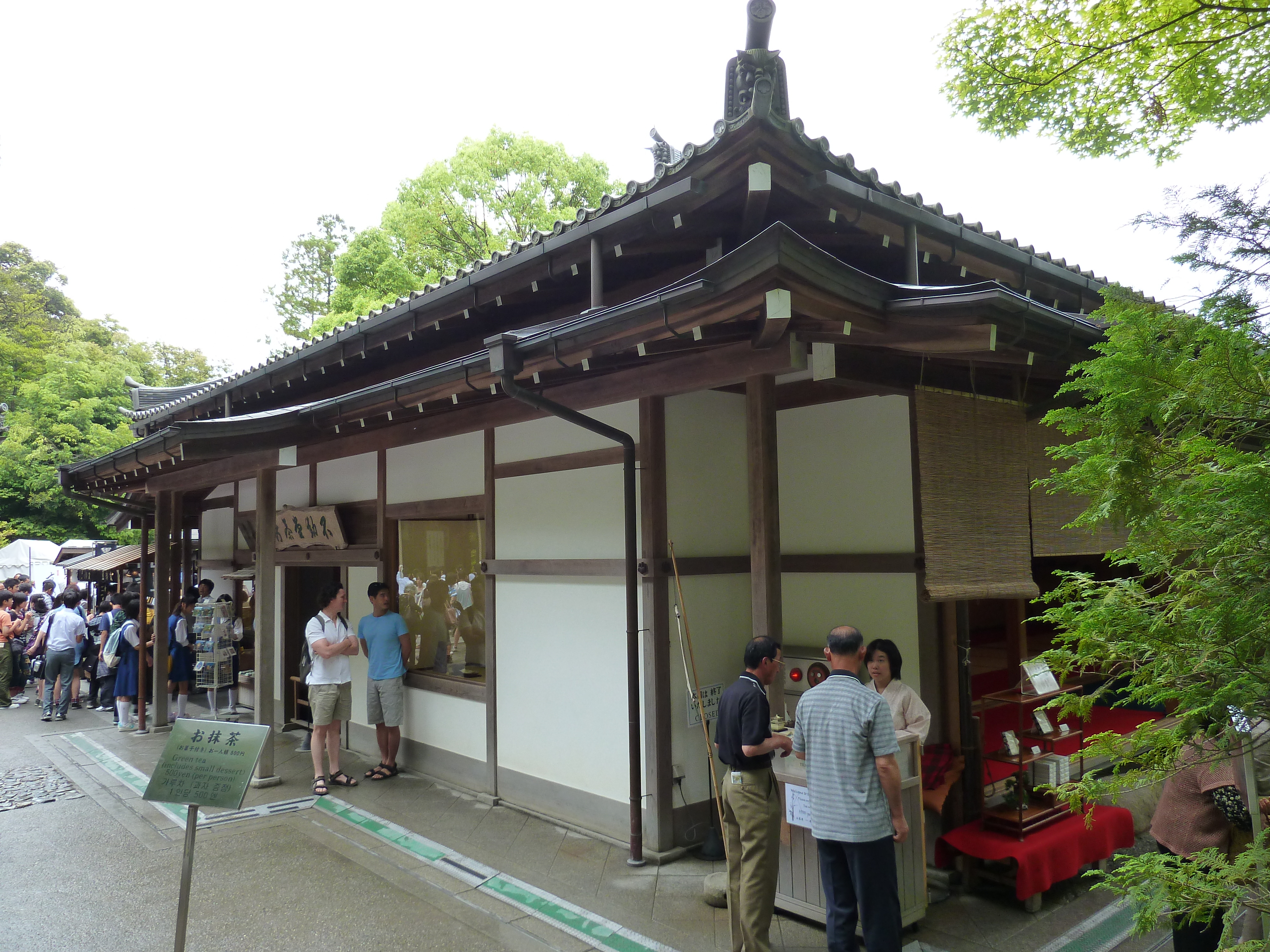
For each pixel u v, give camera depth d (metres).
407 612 7.71
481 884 4.76
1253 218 2.03
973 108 4.58
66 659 10.72
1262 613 1.91
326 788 6.69
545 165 20.67
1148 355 2.07
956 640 4.77
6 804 6.63
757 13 3.15
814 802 3.52
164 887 4.78
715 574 5.46
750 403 4.21
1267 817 2.71
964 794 4.71
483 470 6.63
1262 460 1.82
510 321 6.37
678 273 5.08
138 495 11.04
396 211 20.14
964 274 4.69
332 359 6.95
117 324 41.84
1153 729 2.19
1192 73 4.04
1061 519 5.20
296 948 4.02
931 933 4.07
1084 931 4.09
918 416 4.30
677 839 5.09
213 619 9.96
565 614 5.82
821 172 3.51
